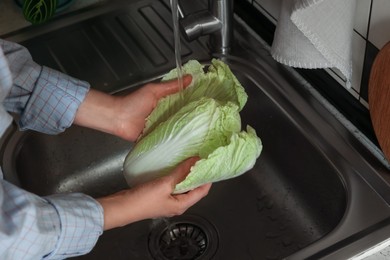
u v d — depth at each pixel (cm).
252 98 103
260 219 98
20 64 79
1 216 58
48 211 61
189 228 99
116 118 85
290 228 95
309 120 94
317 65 86
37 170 100
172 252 95
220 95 86
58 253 64
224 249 95
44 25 118
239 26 112
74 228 63
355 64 90
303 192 97
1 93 70
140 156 81
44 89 80
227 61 105
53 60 112
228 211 100
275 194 100
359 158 87
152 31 117
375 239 77
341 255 75
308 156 93
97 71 109
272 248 94
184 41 112
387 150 81
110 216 68
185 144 79
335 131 92
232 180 104
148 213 73
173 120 79
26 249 59
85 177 106
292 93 98
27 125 83
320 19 77
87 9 121
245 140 76
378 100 79
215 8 101
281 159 100
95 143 104
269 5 106
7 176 90
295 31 83
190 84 87
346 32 80
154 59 111
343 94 94
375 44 84
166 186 73
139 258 95
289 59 88
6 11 121
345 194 85
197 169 74
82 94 82
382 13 81
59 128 84
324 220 93
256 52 107
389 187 83
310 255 76
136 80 107
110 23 119
